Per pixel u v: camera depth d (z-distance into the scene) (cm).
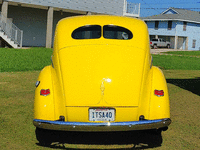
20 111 504
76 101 314
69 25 394
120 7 2761
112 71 330
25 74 930
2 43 2028
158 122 311
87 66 335
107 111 313
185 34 4809
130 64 341
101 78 323
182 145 369
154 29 4984
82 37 379
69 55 350
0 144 354
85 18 409
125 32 385
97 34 380
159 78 353
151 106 327
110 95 314
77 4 2419
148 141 381
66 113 316
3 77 853
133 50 360
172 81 926
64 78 329
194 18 4962
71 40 372
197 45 5069
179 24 4675
